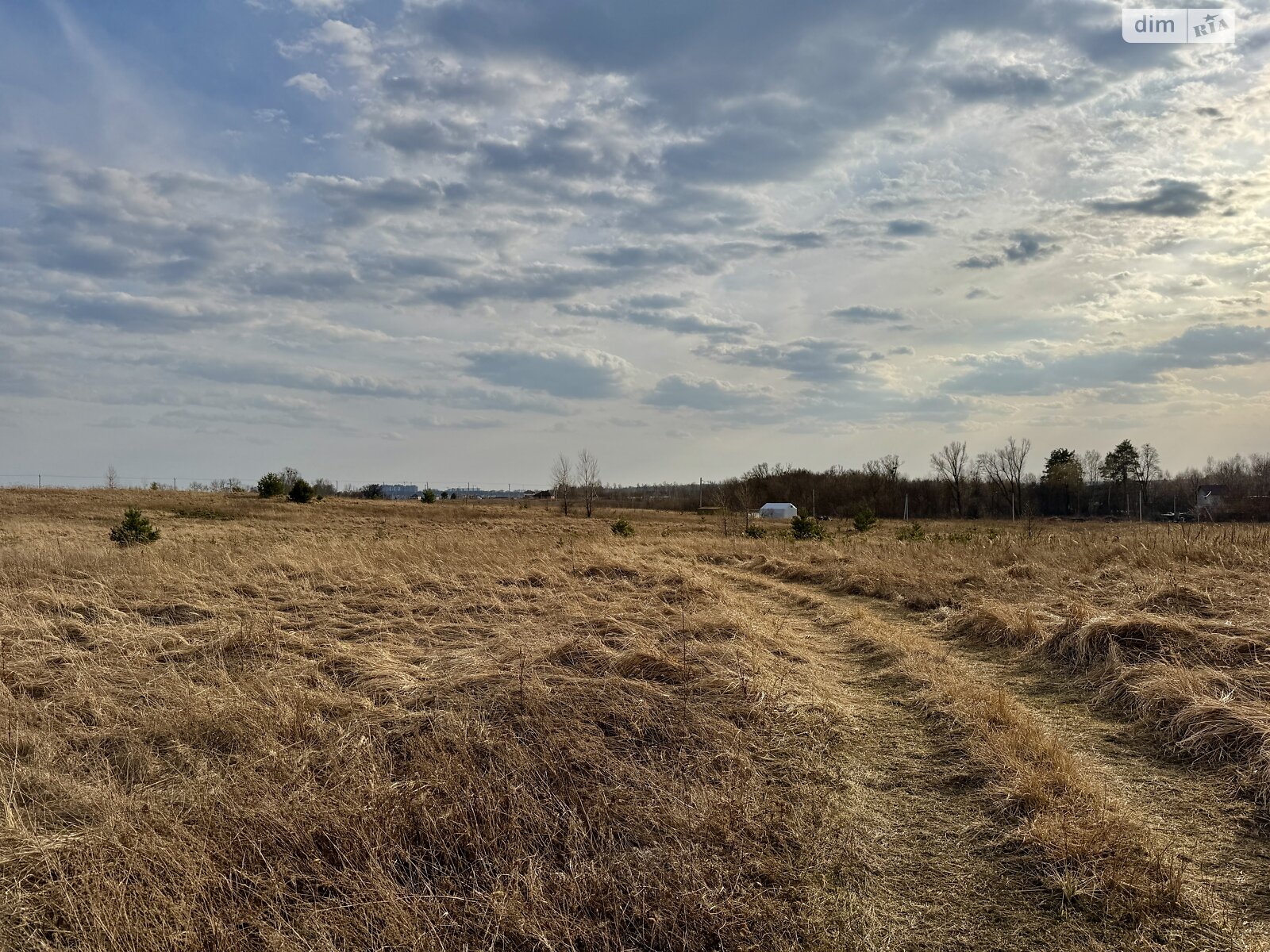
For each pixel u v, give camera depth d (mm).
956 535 21344
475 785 4312
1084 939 3242
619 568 12344
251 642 7582
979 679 7090
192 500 47719
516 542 17156
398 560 13352
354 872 3537
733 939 3271
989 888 3646
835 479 78625
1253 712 5078
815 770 4926
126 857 3537
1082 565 11383
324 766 4699
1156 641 6848
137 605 9242
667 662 6609
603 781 4523
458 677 6289
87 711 5789
